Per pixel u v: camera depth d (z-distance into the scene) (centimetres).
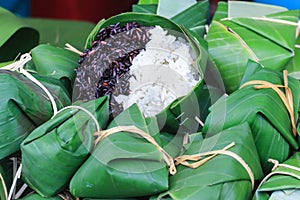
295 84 84
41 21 118
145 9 94
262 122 79
